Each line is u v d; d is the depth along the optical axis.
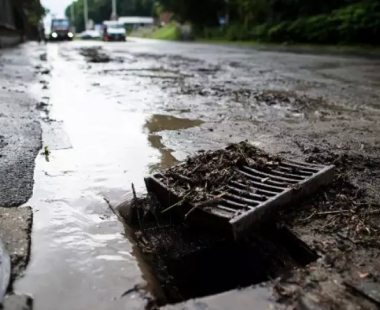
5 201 2.77
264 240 2.41
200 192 2.67
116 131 4.78
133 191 2.81
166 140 4.46
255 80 10.03
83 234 2.42
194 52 22.08
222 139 4.53
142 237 2.53
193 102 6.88
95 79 9.61
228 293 1.90
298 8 31.72
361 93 8.02
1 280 1.91
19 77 9.36
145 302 1.86
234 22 42.16
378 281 1.94
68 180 3.22
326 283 1.95
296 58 17.33
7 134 4.38
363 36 24.94
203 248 2.43
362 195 2.93
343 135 4.75
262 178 2.93
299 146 4.25
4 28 22.03
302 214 2.61
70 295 1.87
